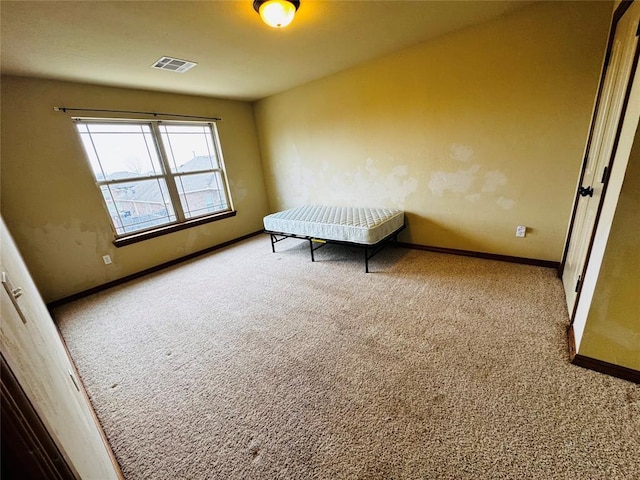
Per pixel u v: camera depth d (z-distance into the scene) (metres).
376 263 3.10
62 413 0.65
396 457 1.12
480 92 2.56
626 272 1.24
